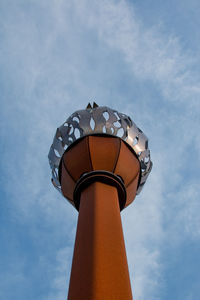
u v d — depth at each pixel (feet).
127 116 65.57
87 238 39.75
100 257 36.60
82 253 38.01
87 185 51.52
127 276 36.19
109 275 34.71
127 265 38.19
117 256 37.58
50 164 67.46
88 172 55.21
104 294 32.45
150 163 66.28
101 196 47.75
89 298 32.09
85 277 34.58
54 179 67.82
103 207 45.32
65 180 59.21
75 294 33.42
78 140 60.59
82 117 62.18
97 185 50.24
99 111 62.69
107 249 38.01
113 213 44.83
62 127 64.49
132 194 58.65
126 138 62.54
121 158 57.72
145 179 66.33
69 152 60.64
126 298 33.14
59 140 65.21
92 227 41.24
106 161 56.18
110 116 62.69
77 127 62.64
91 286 33.17
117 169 56.18
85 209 45.78
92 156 56.49
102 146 58.23
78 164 57.16
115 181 51.96
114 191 50.70
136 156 62.49
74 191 51.90
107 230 41.01
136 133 64.54
